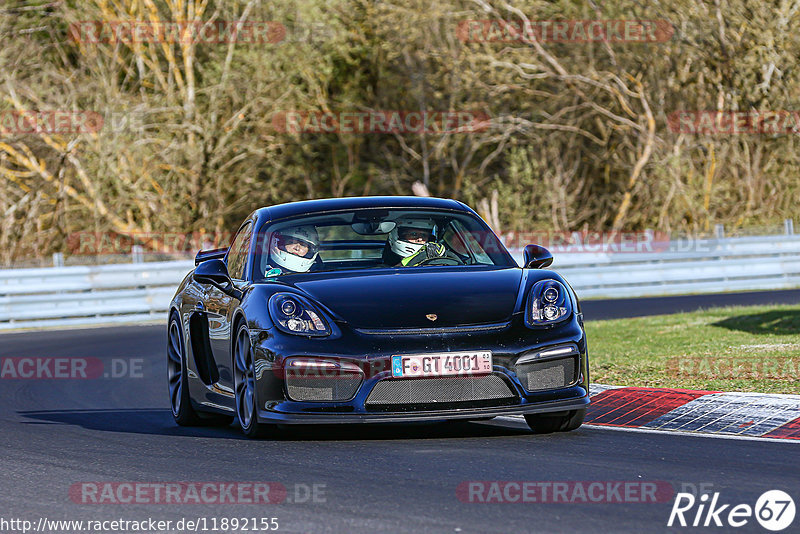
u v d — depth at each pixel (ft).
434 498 54.90
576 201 350.02
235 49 330.13
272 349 72.08
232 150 326.24
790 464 62.28
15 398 111.45
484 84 323.78
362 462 65.41
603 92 341.41
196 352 88.74
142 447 75.87
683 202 327.47
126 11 324.19
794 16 318.04
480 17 325.21
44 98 310.65
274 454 69.51
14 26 312.91
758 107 319.47
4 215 308.81
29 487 62.34
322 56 334.65
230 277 87.76
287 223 85.51
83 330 196.13
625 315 182.19
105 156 307.58
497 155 346.54
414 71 333.21
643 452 67.26
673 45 321.52
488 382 71.20
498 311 73.36
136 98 322.14
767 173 333.01
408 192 344.69
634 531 47.62
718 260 244.22
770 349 113.09
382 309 73.05
